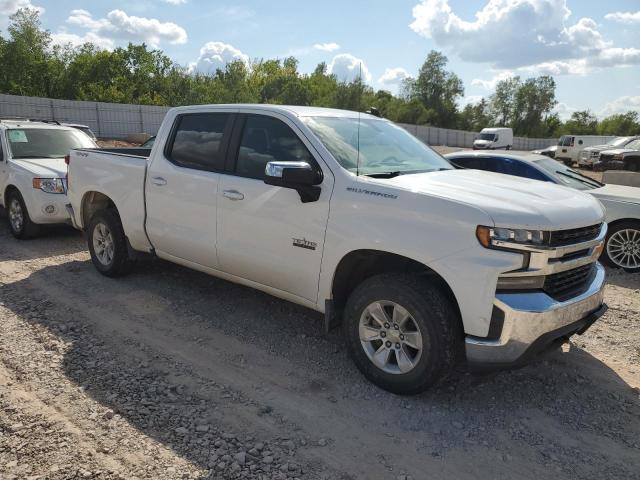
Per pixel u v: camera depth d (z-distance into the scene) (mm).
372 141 4375
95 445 2953
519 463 2939
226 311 5055
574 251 3367
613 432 3258
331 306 3875
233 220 4371
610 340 4660
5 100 32250
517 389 3742
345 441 3086
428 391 3660
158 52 55188
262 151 4316
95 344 4254
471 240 3123
